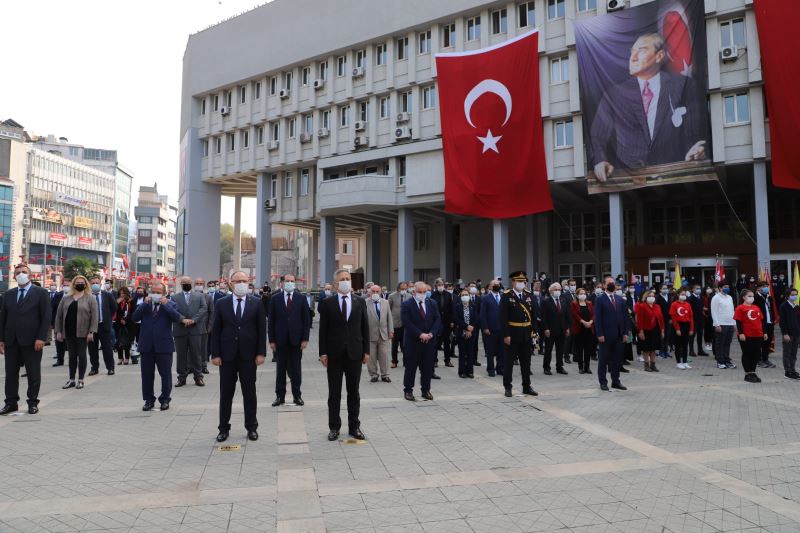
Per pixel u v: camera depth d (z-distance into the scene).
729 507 4.39
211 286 15.98
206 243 40.22
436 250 39.91
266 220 37.31
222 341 6.56
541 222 33.94
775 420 7.47
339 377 6.67
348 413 6.65
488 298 11.98
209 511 4.28
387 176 29.45
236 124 37.81
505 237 26.03
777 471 5.29
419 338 9.05
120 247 103.56
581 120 24.45
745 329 10.83
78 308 10.34
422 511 4.29
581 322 12.52
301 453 5.93
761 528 3.99
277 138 36.28
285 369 8.88
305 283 53.00
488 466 5.47
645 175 22.06
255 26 36.47
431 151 28.00
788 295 11.52
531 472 5.27
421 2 29.00
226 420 6.52
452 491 4.75
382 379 11.27
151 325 8.30
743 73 21.11
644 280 27.81
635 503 4.47
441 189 27.59
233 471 5.29
